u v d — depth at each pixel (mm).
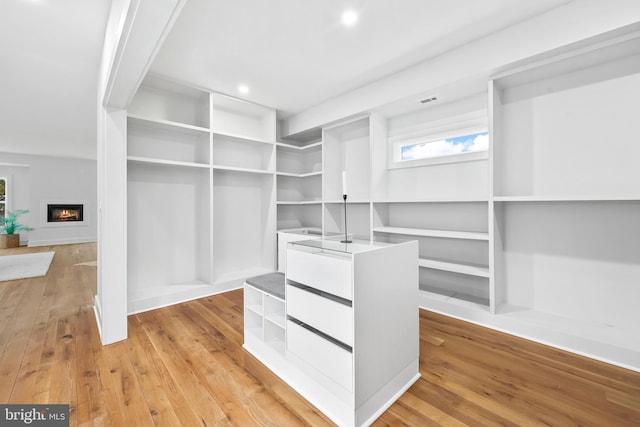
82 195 7977
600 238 2205
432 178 3184
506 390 1636
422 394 1606
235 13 2016
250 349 2088
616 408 1482
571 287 2336
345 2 1924
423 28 2211
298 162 4820
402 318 1651
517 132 2555
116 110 2273
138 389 1646
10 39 2318
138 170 3182
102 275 2232
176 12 1264
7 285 3781
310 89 3338
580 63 2143
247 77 3027
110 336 2203
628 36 1807
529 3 1938
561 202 2375
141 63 1648
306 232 3592
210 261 3400
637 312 2066
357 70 2875
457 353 2037
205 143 3459
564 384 1686
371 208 3311
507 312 2453
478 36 2316
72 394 1596
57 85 3229
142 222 3223
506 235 2660
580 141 2258
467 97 2863
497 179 2486
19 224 7180
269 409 1499
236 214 3982
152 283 3295
